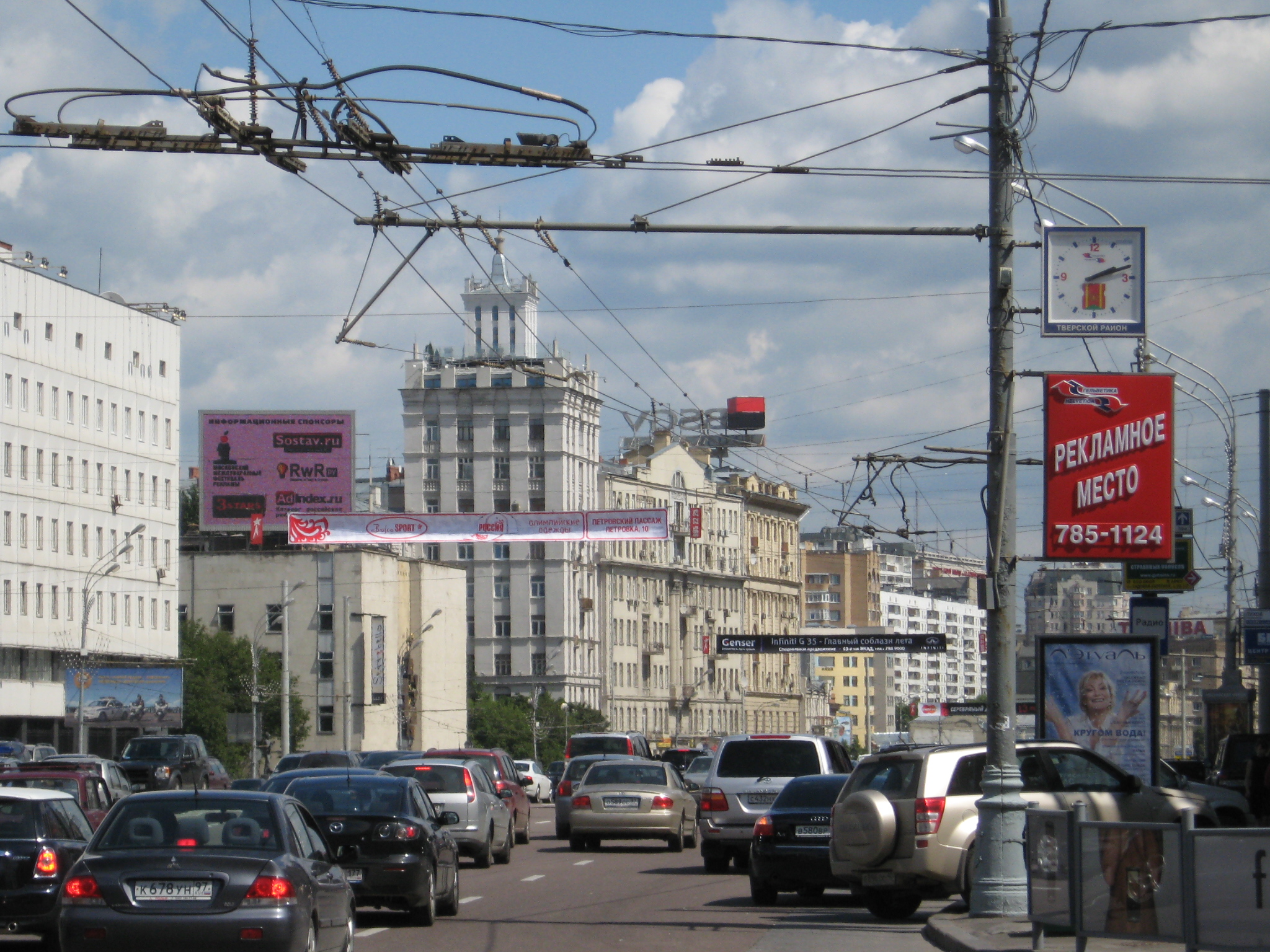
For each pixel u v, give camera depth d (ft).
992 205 119.34
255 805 83.46
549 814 379.96
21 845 101.24
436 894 121.80
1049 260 134.10
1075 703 175.32
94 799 149.38
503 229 113.39
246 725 481.87
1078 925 89.51
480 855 176.45
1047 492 163.73
